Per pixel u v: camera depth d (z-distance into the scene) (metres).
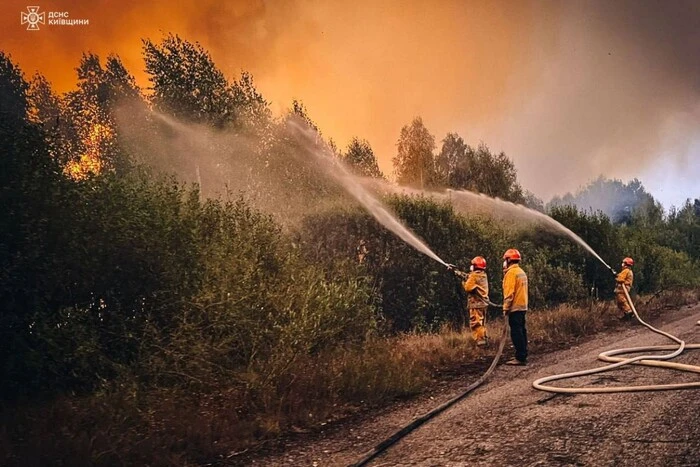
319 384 7.07
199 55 17.45
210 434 5.62
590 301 17.39
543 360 9.42
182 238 7.86
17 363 6.41
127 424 5.54
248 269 8.02
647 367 8.35
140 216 7.51
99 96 20.91
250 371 6.75
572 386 7.35
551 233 20.98
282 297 8.21
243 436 5.70
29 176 6.96
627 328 13.27
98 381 6.52
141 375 6.46
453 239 14.79
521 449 5.02
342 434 5.83
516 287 9.03
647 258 23.72
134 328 7.00
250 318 7.57
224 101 16.78
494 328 12.62
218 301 7.32
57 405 5.91
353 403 6.91
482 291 10.67
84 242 7.02
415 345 10.16
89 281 7.02
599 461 4.61
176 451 5.32
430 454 5.08
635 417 5.75
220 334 7.37
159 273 7.44
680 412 5.84
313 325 8.05
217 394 6.51
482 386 7.72
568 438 5.23
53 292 6.85
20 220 6.62
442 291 14.14
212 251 8.02
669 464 4.46
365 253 13.36
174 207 8.09
